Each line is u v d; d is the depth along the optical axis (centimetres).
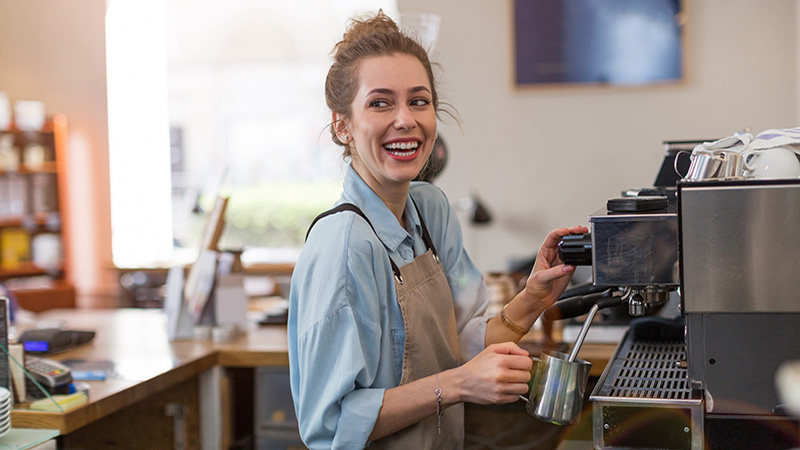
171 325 258
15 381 178
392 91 131
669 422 113
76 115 600
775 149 120
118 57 598
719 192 106
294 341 144
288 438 235
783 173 117
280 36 602
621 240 114
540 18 440
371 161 134
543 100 444
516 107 446
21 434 166
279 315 285
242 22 605
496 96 448
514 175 449
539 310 151
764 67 417
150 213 605
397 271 139
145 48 603
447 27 451
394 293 137
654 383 125
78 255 604
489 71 448
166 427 234
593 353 207
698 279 108
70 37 598
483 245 455
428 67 143
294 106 603
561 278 148
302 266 137
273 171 608
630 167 437
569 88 439
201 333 258
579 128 441
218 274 262
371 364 131
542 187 447
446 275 161
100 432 235
